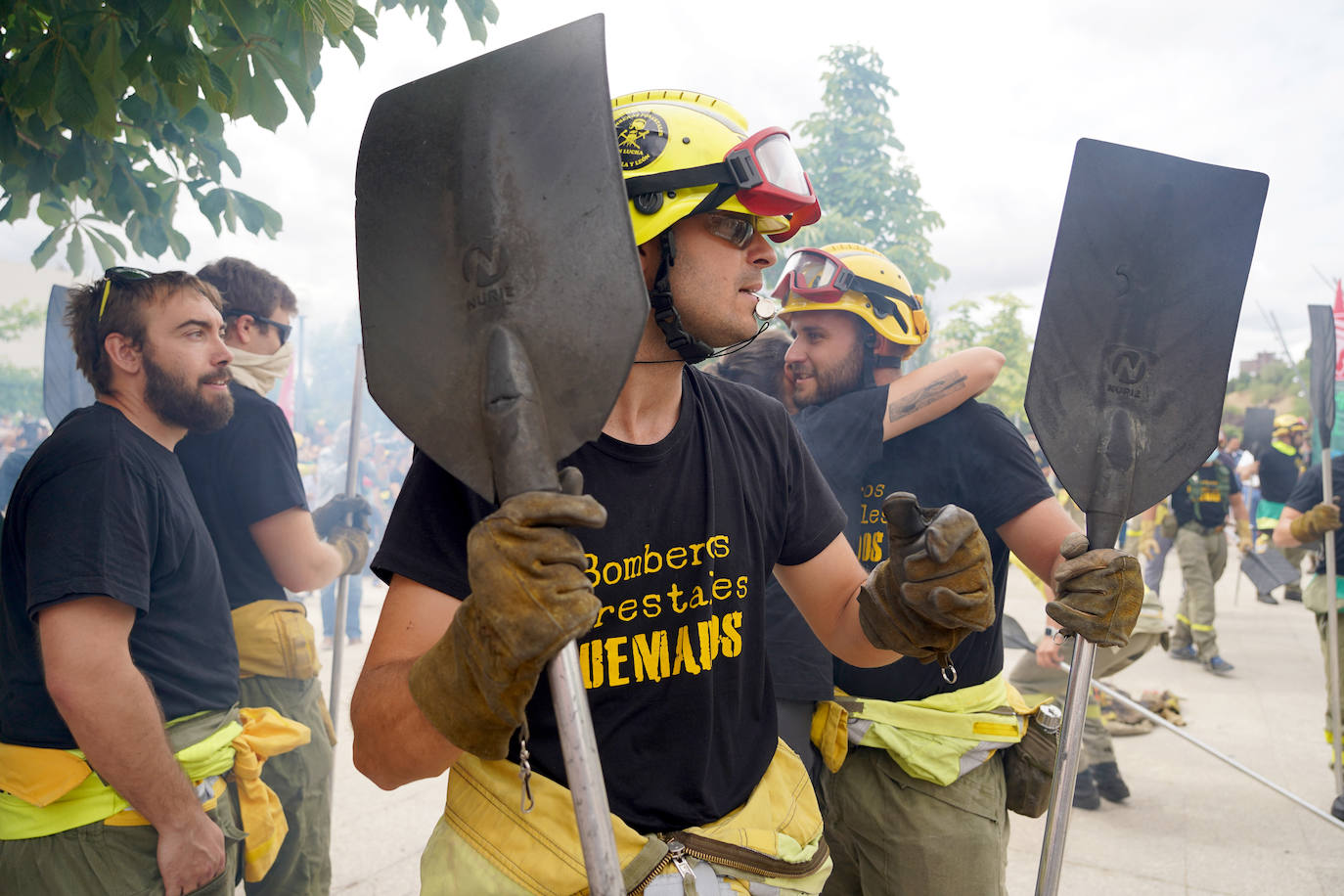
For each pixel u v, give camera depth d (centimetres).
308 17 201
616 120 124
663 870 114
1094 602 117
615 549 119
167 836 181
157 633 196
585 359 94
